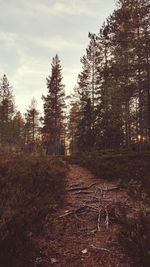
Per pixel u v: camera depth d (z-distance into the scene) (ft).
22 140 176.14
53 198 31.14
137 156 55.83
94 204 32.07
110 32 89.30
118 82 81.00
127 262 21.18
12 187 30.04
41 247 22.52
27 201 27.35
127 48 75.61
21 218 23.31
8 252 20.11
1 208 24.71
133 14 75.15
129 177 42.39
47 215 26.23
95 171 48.57
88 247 23.38
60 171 41.88
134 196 33.06
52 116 151.23
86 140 121.70
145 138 84.33
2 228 21.36
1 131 162.61
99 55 122.62
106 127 115.03
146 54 68.23
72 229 26.40
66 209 30.60
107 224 26.96
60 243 23.81
